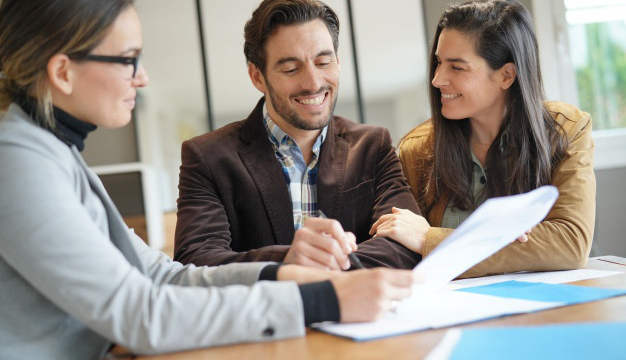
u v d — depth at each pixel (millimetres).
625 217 3201
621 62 3346
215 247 1423
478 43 1621
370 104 3604
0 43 964
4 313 893
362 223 1642
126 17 974
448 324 810
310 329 861
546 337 705
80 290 814
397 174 1666
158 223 3652
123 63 971
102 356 914
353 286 862
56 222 828
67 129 985
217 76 3670
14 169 853
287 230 1579
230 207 1571
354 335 785
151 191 3572
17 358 878
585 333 710
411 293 883
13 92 978
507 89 1682
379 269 887
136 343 804
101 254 834
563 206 1462
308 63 1501
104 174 3428
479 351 667
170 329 804
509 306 894
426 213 1790
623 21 3346
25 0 944
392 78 3602
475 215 818
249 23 1596
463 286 1164
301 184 1633
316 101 1531
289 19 1498
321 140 1641
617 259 1476
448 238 843
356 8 3596
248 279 994
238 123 1688
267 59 1534
